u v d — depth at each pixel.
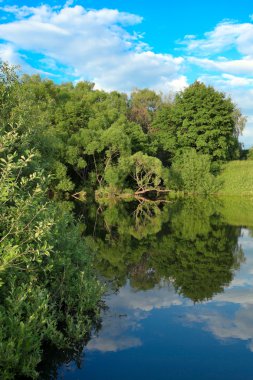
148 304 7.86
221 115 43.09
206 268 10.71
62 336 5.68
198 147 41.56
